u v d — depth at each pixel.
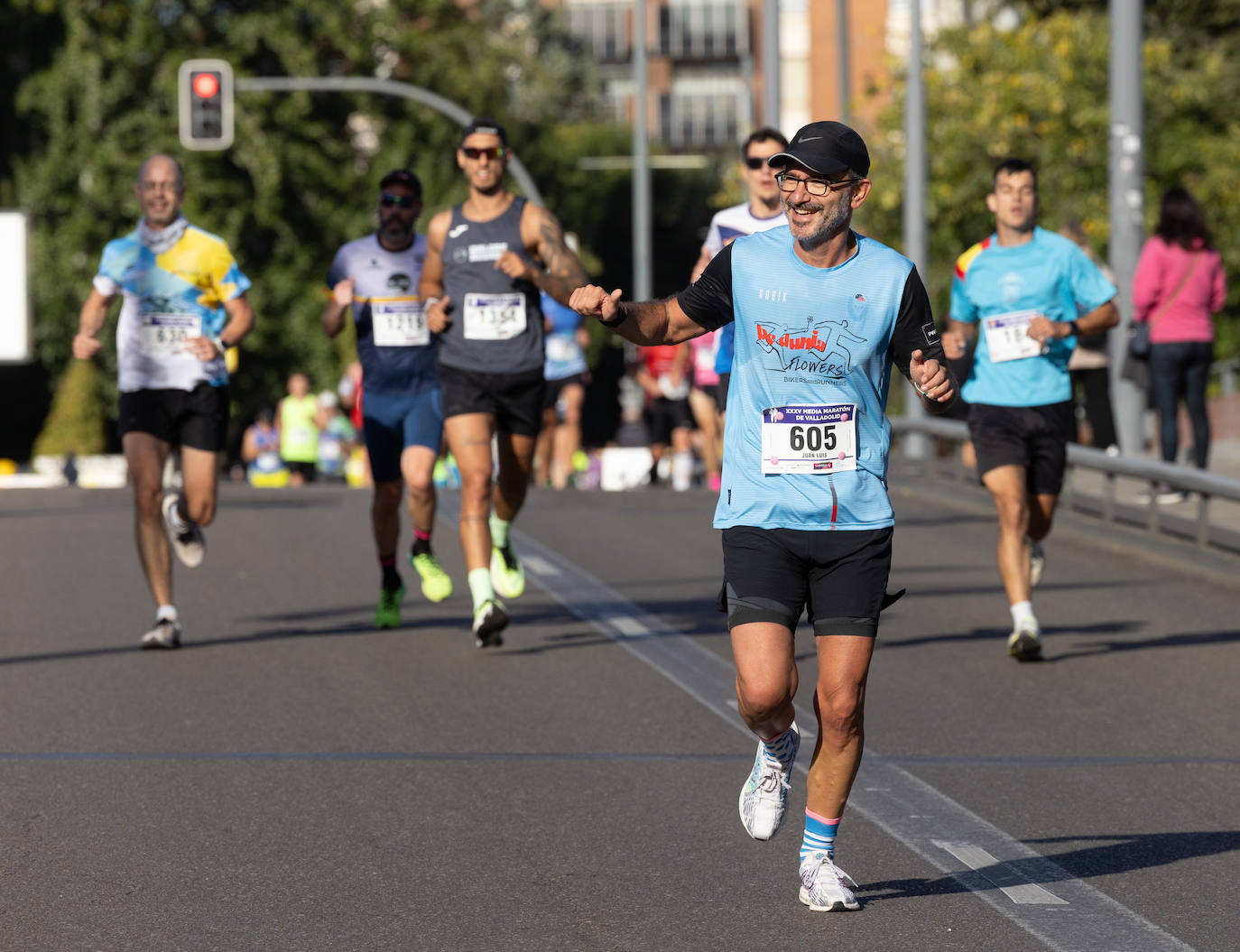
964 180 91.50
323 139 106.19
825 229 13.64
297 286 105.06
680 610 28.67
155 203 24.72
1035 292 24.39
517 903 14.14
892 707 21.67
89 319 24.77
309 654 24.78
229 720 20.62
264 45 104.81
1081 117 88.88
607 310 13.74
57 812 16.77
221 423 25.25
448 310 24.31
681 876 14.88
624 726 20.42
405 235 26.86
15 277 52.88
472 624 27.38
